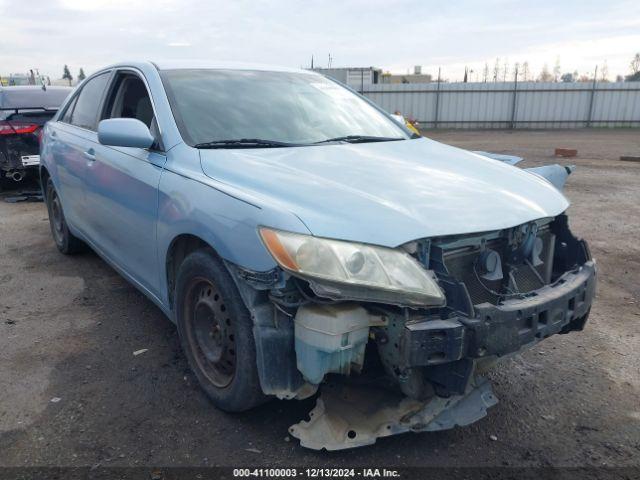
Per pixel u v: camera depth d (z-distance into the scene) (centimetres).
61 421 276
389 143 351
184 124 321
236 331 254
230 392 267
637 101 2681
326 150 314
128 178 341
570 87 2709
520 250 263
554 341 374
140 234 333
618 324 402
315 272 218
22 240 610
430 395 247
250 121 338
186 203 279
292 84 394
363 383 263
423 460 252
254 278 237
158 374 321
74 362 335
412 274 225
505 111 2791
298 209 236
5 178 901
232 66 396
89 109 452
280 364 241
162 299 325
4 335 371
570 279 274
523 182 305
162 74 357
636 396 309
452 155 341
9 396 297
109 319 397
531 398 305
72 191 458
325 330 222
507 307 236
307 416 280
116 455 251
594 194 891
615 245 599
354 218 231
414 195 257
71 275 489
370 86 2858
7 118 834
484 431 275
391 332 227
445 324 223
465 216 247
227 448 257
